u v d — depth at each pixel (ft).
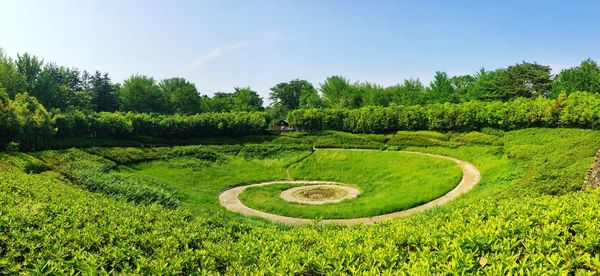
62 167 99.60
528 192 53.11
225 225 32.07
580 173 56.80
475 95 249.55
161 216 32.12
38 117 125.70
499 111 151.74
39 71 203.41
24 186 44.68
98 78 256.52
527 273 16.19
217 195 105.70
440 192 92.53
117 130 161.99
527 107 146.72
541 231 20.21
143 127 172.96
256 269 19.66
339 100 283.38
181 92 293.23
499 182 87.56
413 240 22.63
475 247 19.61
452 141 147.95
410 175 115.14
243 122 183.11
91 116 158.40
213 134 181.98
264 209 89.86
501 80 246.47
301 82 367.45
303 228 33.35
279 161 148.05
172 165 135.33
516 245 19.47
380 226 29.14
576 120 130.93
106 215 30.07
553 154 90.94
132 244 23.70
